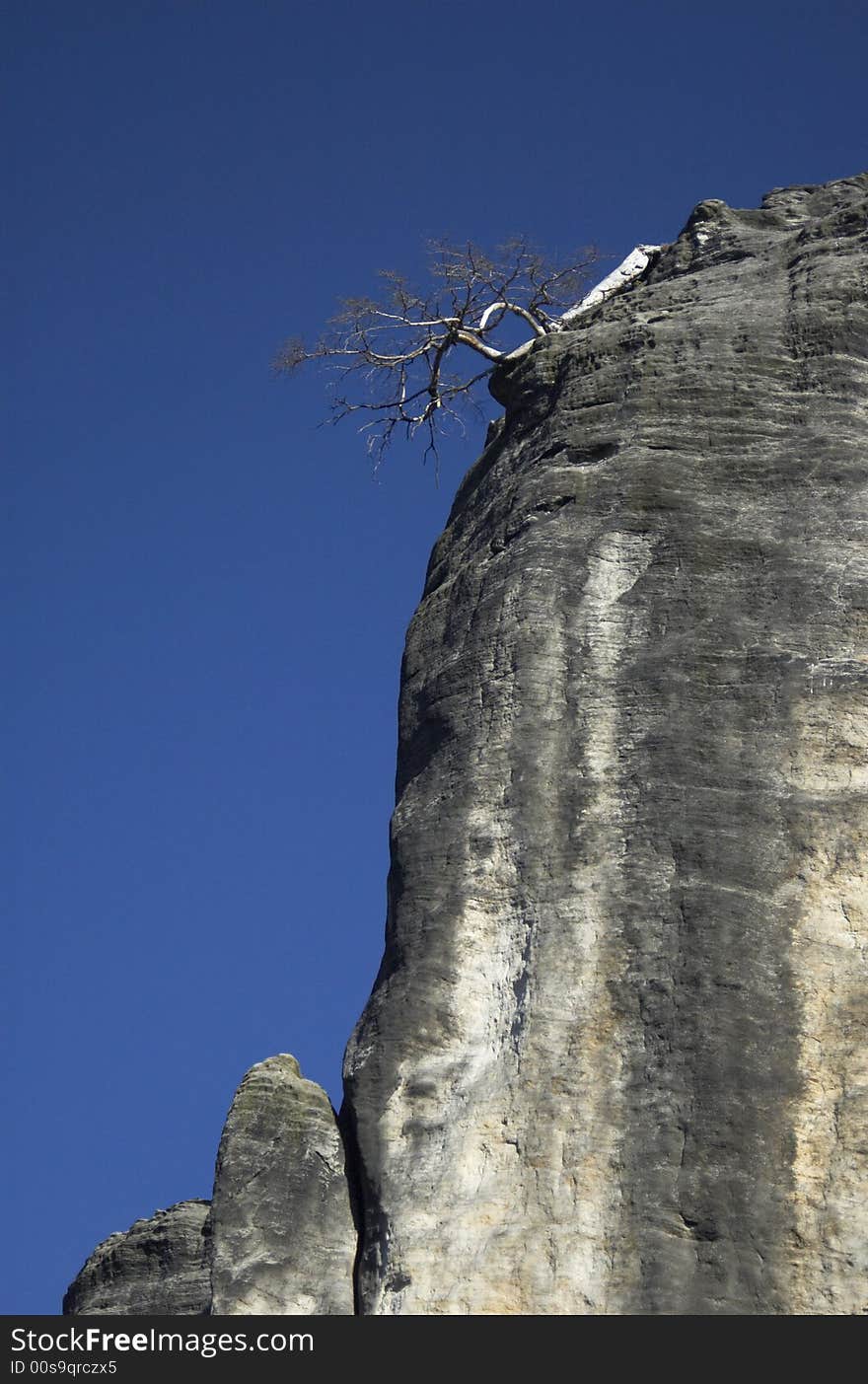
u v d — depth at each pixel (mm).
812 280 35219
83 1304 38688
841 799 30969
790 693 31656
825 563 32656
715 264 36719
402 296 41156
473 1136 29875
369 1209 30219
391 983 31500
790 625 32219
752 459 33812
